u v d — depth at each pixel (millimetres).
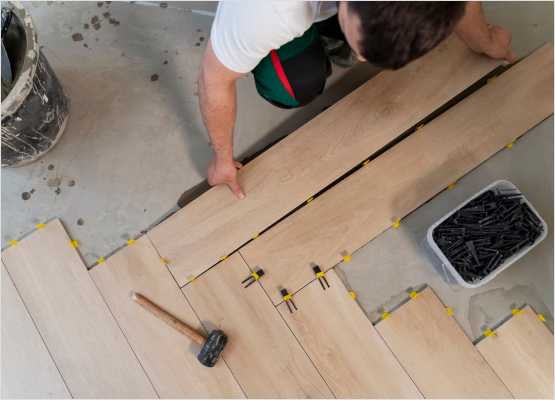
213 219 1670
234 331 1604
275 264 1644
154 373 1589
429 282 1667
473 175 1751
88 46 1940
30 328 1625
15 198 1785
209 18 1981
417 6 697
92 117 1864
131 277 1651
